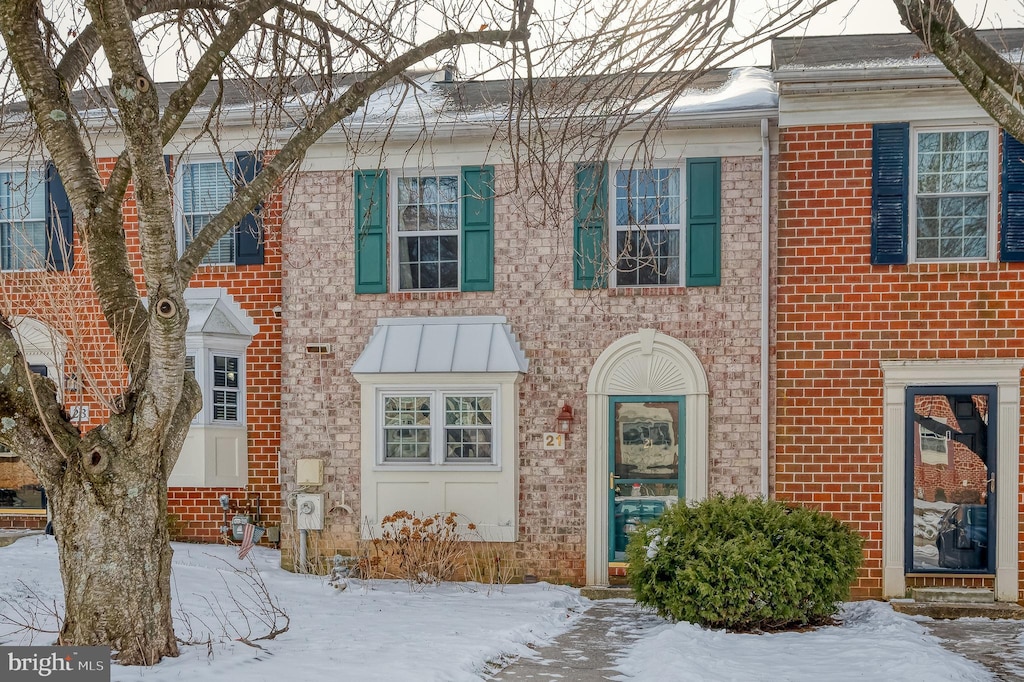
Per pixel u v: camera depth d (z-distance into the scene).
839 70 11.74
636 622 10.70
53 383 7.66
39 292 8.83
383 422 13.26
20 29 7.52
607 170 13.01
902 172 12.01
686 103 12.80
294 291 13.62
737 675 7.64
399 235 13.61
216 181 14.64
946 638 9.80
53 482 7.36
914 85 11.83
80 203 7.64
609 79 8.78
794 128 12.21
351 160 13.52
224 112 13.79
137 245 14.51
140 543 7.30
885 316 12.01
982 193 12.00
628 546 10.70
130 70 6.53
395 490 13.10
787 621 10.04
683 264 12.89
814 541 10.13
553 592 12.18
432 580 12.56
